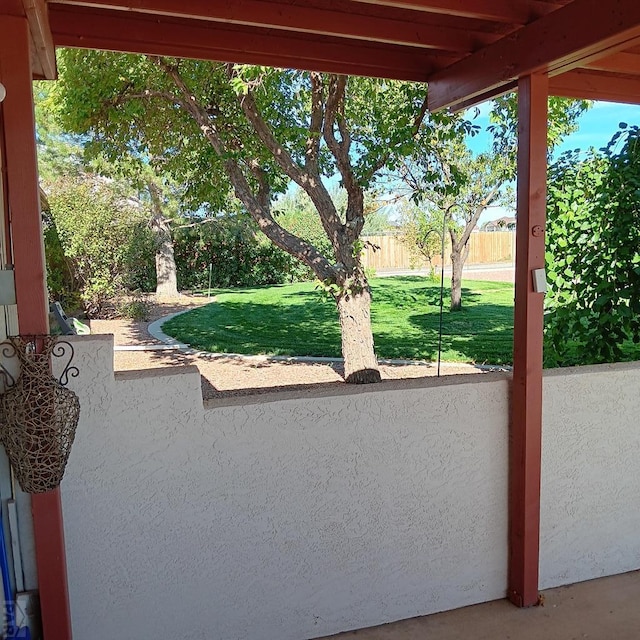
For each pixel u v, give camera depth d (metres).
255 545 1.99
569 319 3.33
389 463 2.13
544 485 2.37
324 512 2.06
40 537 1.72
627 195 2.98
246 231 13.95
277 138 5.73
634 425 2.49
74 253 10.20
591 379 2.39
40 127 9.81
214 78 5.74
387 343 8.51
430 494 2.21
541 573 2.41
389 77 2.46
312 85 5.48
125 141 6.94
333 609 2.12
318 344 8.76
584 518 2.45
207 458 1.91
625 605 2.31
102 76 5.95
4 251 1.67
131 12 1.99
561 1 1.95
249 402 1.95
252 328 9.97
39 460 1.55
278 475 1.99
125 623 1.89
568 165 3.38
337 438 2.05
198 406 1.89
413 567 2.21
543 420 2.33
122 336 9.37
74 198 10.17
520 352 2.21
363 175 5.62
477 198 8.82
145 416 1.84
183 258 14.55
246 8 1.80
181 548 1.92
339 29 1.95
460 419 2.22
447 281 13.75
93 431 1.80
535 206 2.11
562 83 2.41
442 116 5.14
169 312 11.65
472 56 2.23
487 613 2.27
